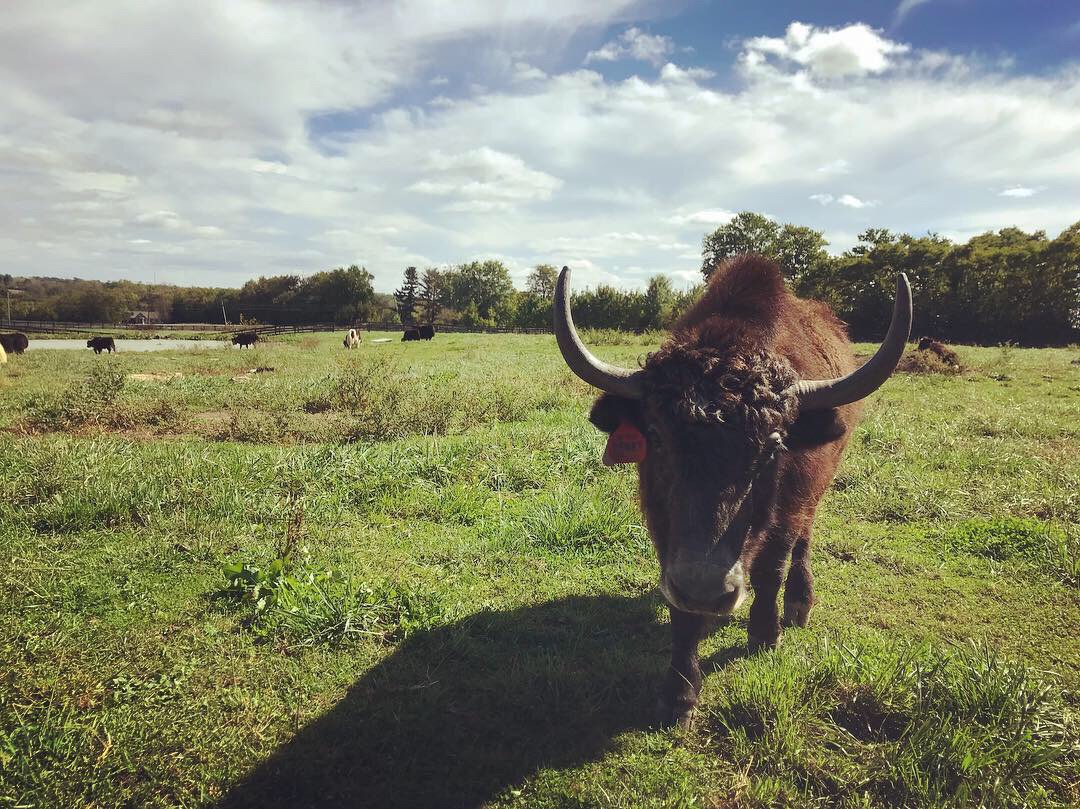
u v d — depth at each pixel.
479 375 15.16
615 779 2.64
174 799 2.52
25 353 26.67
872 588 4.43
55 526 5.10
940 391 12.71
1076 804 2.50
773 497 2.83
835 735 2.86
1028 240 48.56
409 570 4.64
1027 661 3.53
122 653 3.46
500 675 3.34
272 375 16.08
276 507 5.54
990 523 5.31
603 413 2.97
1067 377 15.29
